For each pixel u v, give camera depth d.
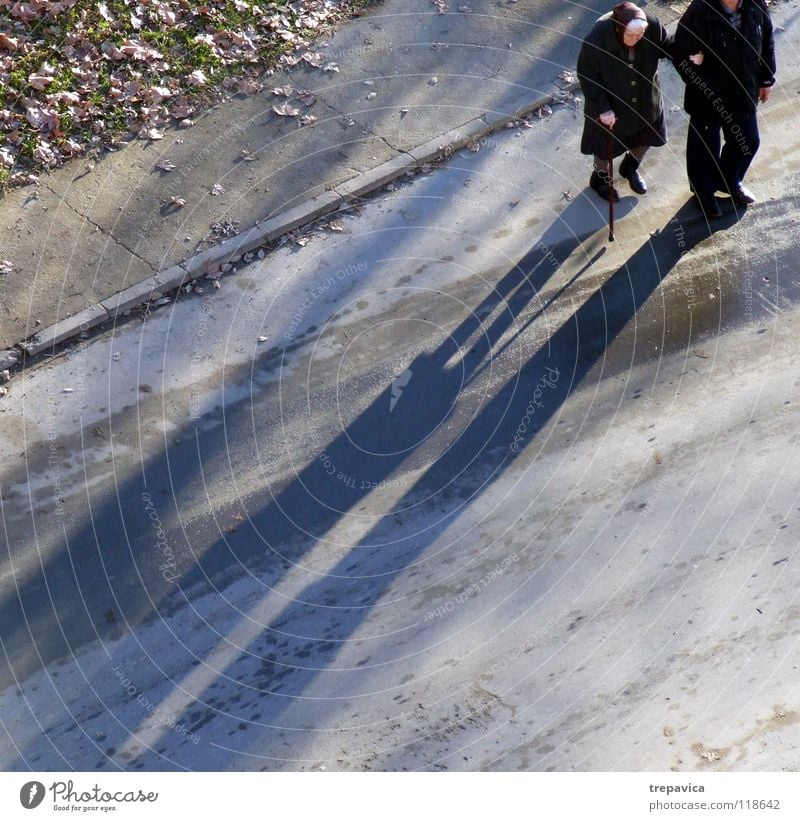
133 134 19.03
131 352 16.30
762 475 14.81
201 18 20.59
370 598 13.62
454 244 17.92
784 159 19.39
